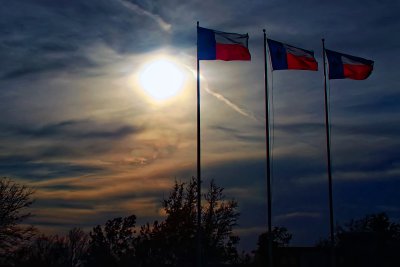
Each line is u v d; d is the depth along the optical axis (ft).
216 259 207.62
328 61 131.64
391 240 218.18
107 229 267.80
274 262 213.46
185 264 207.51
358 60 132.05
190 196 207.41
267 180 123.95
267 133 124.77
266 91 126.00
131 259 233.55
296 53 124.98
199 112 121.49
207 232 203.62
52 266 242.58
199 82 121.70
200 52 120.47
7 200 177.27
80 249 270.05
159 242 212.23
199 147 120.16
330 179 135.74
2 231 175.11
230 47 120.67
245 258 245.24
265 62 126.62
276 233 244.63
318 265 207.21
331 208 135.33
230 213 206.69
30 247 190.39
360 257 204.23
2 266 177.06
